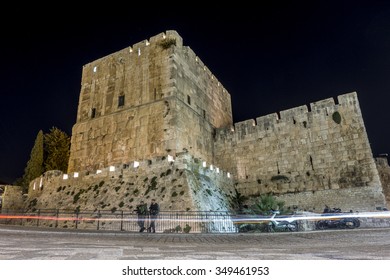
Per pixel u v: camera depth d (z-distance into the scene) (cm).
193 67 3541
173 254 744
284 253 782
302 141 3027
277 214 2256
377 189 2541
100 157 3112
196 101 3394
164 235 1526
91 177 2588
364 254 713
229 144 3441
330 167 2811
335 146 2845
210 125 3566
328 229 2006
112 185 2412
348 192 2653
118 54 3575
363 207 2542
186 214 1861
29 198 2956
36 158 4341
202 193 2206
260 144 3250
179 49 3309
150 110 3006
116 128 3144
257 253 784
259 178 3127
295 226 2025
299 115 3128
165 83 3067
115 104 3312
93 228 2052
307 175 2894
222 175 2947
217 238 1388
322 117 2997
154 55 3288
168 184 2158
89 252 729
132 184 2328
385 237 1262
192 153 2970
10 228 1598
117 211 2131
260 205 2369
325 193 2750
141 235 1501
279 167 3067
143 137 2927
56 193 2680
